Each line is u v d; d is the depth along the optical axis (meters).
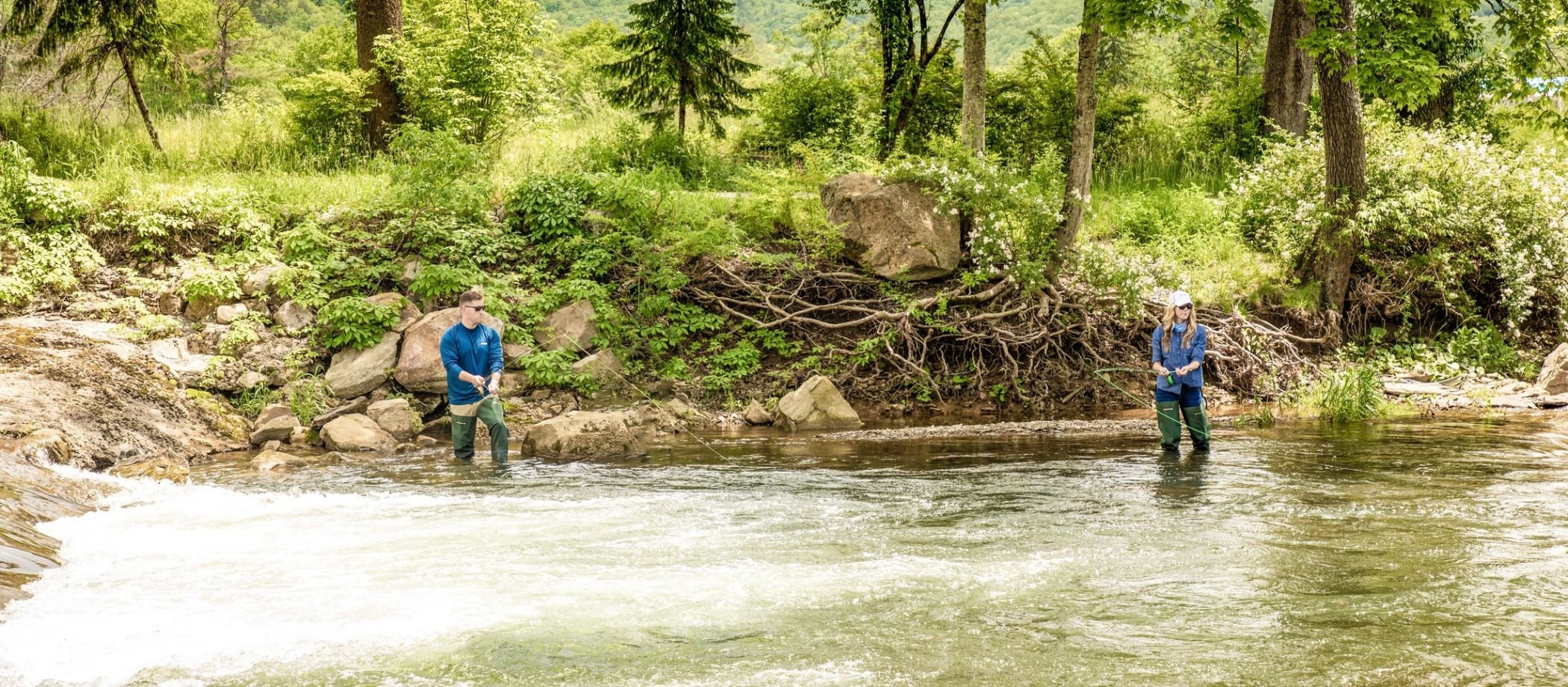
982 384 14.02
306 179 16.47
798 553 5.89
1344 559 5.60
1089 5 14.35
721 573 5.43
